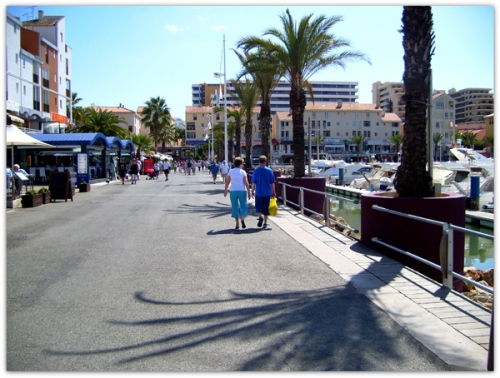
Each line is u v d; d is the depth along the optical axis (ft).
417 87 28.89
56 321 17.01
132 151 152.97
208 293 20.38
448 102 289.12
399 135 303.89
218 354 14.07
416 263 26.73
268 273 23.76
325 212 40.45
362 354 13.98
